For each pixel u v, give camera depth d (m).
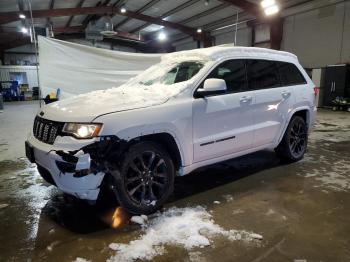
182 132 2.77
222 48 3.42
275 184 3.39
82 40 26.20
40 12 14.89
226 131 3.17
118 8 16.88
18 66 22.72
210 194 3.13
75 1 14.84
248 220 2.54
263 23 15.69
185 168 2.88
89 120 2.36
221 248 2.13
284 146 4.05
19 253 2.13
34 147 2.62
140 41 24.45
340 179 3.53
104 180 2.51
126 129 2.42
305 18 13.50
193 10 16.14
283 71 3.94
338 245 2.16
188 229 2.39
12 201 3.05
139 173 2.60
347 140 5.74
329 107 11.80
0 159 4.72
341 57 12.11
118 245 2.19
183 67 3.46
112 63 7.30
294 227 2.42
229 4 14.04
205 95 2.96
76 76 7.02
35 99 22.23
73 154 2.27
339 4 11.92
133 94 2.94
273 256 2.03
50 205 2.94
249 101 3.35
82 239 2.29
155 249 2.13
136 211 2.59
